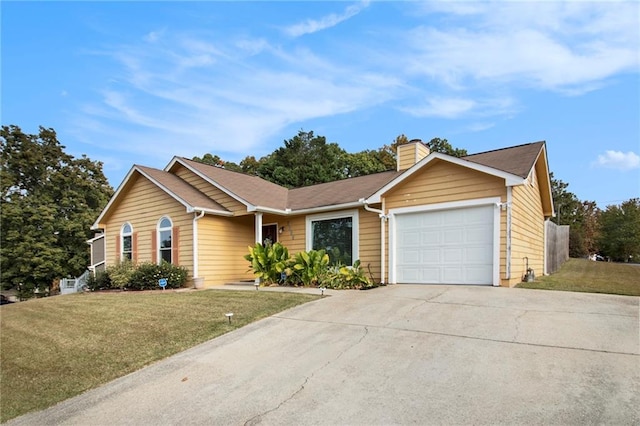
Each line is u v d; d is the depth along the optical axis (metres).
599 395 3.72
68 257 28.16
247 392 4.38
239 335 6.56
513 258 9.76
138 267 13.59
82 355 6.18
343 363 4.96
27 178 29.45
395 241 11.57
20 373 5.68
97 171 32.03
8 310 10.48
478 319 6.44
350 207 12.92
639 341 5.11
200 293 10.83
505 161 11.12
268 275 11.99
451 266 10.52
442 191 10.72
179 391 4.60
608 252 31.12
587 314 6.49
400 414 3.60
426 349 5.21
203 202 13.90
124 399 4.54
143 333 7.00
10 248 26.36
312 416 3.71
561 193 35.62
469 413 3.53
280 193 16.98
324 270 11.60
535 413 3.46
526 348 5.02
